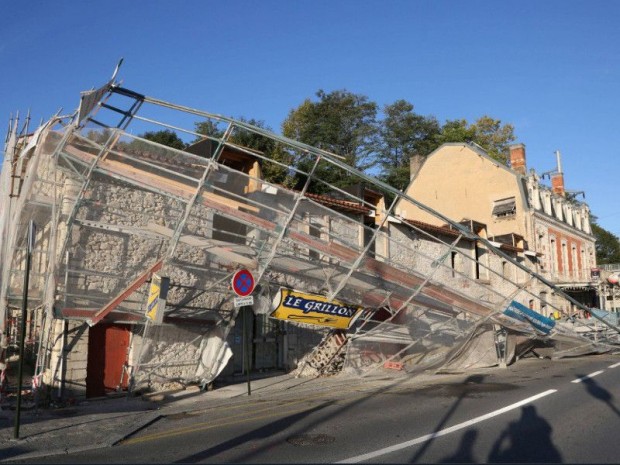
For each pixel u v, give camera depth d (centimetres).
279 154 3228
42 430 824
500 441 725
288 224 1211
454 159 3681
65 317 1069
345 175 3650
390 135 4381
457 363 1742
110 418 936
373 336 1563
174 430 844
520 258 3133
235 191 1394
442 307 1612
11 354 1330
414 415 926
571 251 3894
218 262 1368
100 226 1138
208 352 1371
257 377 1576
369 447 696
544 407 987
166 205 1357
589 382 1353
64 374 1119
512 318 1722
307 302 1348
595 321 2580
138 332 1270
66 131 1012
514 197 3378
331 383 1455
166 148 1086
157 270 1159
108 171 1062
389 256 2041
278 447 702
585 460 631
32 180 1043
